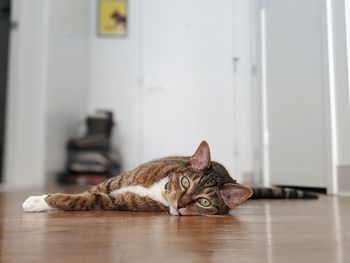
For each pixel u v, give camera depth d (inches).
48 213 47.9
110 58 179.9
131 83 178.1
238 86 149.4
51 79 137.0
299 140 95.7
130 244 28.5
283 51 95.7
